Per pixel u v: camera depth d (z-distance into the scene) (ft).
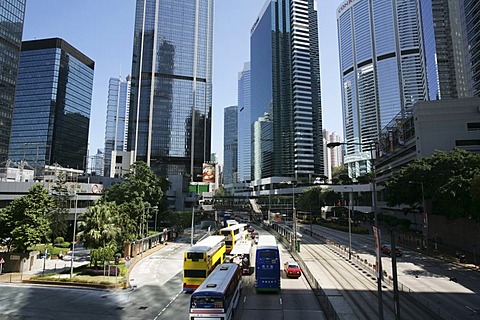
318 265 150.71
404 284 114.73
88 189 262.67
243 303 93.81
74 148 606.55
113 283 111.14
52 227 178.91
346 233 291.79
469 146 242.17
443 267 145.07
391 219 296.71
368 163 526.57
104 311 85.66
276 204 465.88
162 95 654.12
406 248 197.98
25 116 561.02
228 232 182.09
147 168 252.01
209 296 71.56
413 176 197.98
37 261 149.79
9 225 139.74
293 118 654.12
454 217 161.89
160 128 643.45
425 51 456.04
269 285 103.40
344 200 395.14
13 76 416.67
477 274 131.54
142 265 153.17
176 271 139.64
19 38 427.74
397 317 52.42
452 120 247.09
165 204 290.35
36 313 83.82
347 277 126.31
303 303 93.50
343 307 88.33
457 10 414.62
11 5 413.59
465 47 327.88
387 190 247.50
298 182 554.46
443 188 165.58
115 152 463.42
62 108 577.02
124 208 190.80
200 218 417.49
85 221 132.98
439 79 407.85
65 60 588.09
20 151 554.46
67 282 114.01
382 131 426.10
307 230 297.74
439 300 95.66
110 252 127.65
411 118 277.03
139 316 81.61
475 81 307.99
